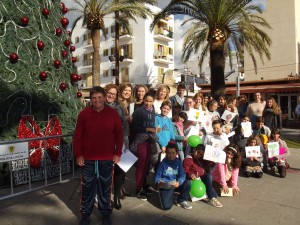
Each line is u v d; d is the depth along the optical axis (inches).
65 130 255.3
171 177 181.2
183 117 235.8
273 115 327.3
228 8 492.4
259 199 202.8
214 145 209.2
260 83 1050.1
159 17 566.6
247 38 641.6
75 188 200.1
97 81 770.8
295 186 235.8
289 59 1211.2
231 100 300.8
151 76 1521.9
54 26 276.1
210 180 191.6
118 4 755.4
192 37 744.3
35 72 243.9
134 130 198.1
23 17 240.5
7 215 163.6
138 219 164.7
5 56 225.3
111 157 154.2
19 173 217.9
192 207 184.9
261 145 282.2
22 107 228.2
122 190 194.9
